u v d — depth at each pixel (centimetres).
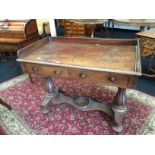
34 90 259
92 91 247
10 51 339
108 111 188
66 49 187
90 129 184
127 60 152
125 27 527
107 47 185
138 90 243
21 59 165
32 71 170
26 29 300
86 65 146
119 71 130
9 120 203
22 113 213
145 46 248
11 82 285
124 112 168
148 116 194
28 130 188
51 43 210
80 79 153
